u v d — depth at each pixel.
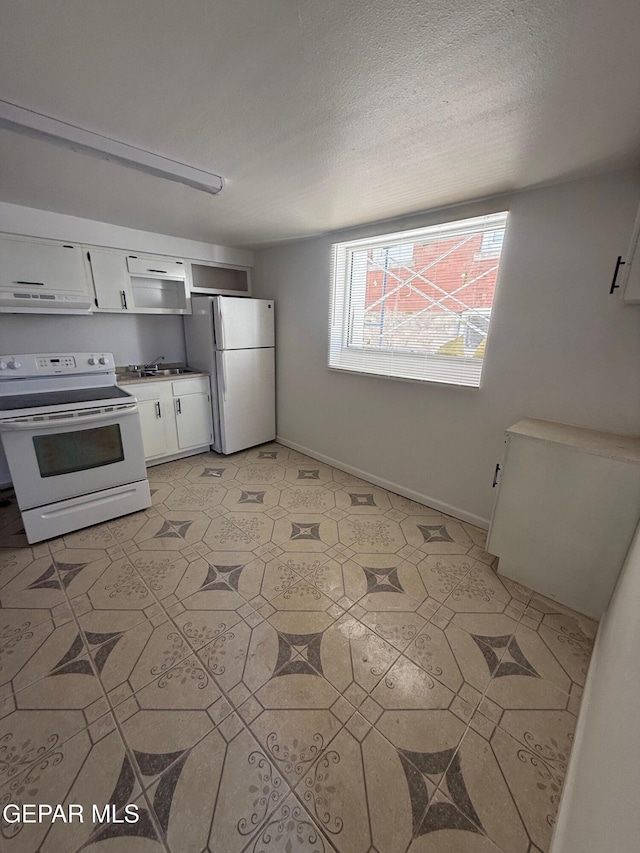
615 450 1.60
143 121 1.31
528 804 1.06
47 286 2.64
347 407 3.25
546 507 1.77
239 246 3.61
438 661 1.50
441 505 2.69
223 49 0.95
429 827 1.01
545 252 1.93
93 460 2.35
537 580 1.86
